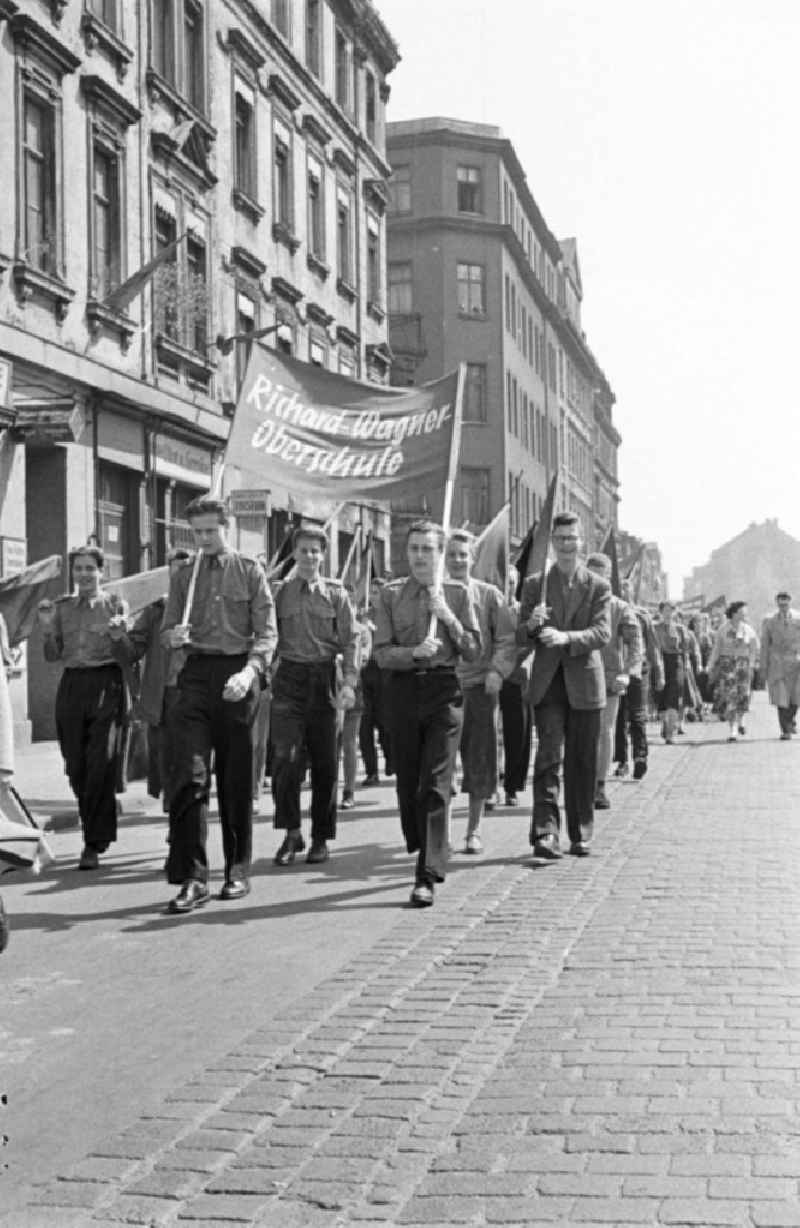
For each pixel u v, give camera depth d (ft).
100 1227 12.30
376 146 132.26
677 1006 18.72
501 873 29.89
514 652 32.12
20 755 59.77
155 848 34.53
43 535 68.13
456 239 189.47
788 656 72.02
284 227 102.99
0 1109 15.43
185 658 29.48
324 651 32.40
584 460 295.28
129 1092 15.90
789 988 19.47
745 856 31.37
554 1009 18.78
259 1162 13.66
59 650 32.09
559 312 242.78
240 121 97.04
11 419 60.64
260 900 27.37
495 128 194.49
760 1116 14.42
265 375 35.83
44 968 21.89
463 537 33.17
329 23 117.50
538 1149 13.74
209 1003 19.63
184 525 84.79
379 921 25.05
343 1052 17.08
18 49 63.87
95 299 70.79
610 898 26.71
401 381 178.19
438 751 27.35
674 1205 12.30
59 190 67.72
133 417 75.97
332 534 115.14
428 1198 12.70
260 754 41.91
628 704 49.90
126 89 76.28
